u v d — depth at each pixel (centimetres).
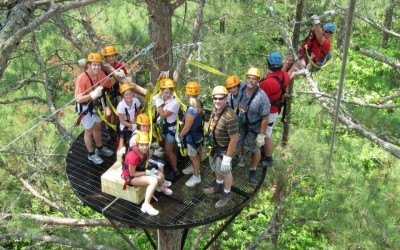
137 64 1045
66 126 954
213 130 502
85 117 586
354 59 1852
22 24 413
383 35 1866
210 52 1031
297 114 1045
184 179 595
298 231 1226
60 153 915
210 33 1060
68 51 1066
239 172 611
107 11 1023
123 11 1022
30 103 1077
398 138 882
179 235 777
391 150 714
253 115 519
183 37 1005
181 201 562
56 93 1116
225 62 1048
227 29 1081
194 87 532
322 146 860
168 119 553
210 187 581
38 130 956
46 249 946
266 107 515
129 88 555
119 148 588
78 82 575
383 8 1200
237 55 1103
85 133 604
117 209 549
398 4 1449
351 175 825
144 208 536
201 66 593
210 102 1054
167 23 597
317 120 961
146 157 535
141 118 529
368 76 1773
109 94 622
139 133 513
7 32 399
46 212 1145
